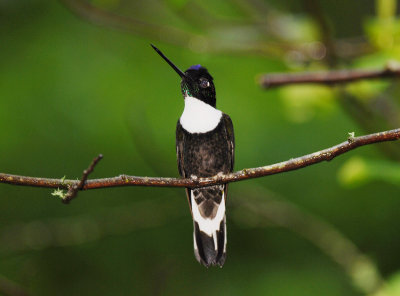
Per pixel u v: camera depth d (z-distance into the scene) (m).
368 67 7.40
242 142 11.26
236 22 9.58
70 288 12.39
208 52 9.12
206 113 8.39
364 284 8.89
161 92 11.59
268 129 11.41
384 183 11.96
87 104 11.52
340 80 7.09
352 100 8.46
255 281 12.25
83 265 12.47
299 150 11.23
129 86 11.55
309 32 8.91
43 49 11.79
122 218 10.91
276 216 10.52
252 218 10.90
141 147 10.39
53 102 11.50
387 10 7.66
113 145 11.57
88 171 5.46
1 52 11.81
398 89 9.30
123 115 11.47
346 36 13.27
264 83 7.19
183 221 12.52
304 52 8.82
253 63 11.24
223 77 11.41
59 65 11.66
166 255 12.38
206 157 8.28
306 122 11.52
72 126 11.52
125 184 5.72
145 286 12.23
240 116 11.33
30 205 12.17
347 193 11.95
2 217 12.04
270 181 12.06
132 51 11.83
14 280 12.31
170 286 12.27
